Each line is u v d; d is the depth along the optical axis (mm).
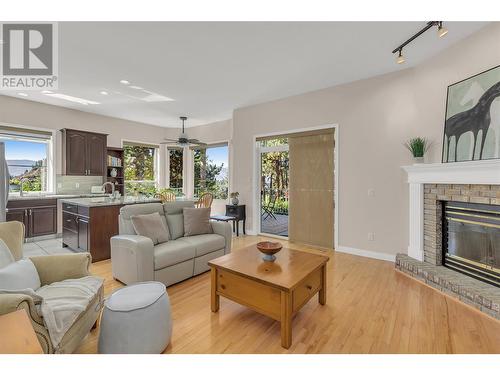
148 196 5566
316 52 2938
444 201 2879
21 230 1951
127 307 1551
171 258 2654
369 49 2873
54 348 1322
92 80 3795
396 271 3131
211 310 2207
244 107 5203
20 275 1585
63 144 5238
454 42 2752
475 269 2535
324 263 2221
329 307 2252
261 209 5277
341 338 1805
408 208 3363
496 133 2328
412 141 3195
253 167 5125
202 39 2654
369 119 3668
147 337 1550
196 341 1777
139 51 2910
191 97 4582
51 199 4812
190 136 7238
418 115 3221
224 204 6590
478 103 2508
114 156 6219
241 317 2105
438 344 1726
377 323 1994
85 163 5375
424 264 2936
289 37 2617
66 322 1387
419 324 1973
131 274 2520
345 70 3436
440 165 2738
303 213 4445
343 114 3910
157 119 6348
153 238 2836
